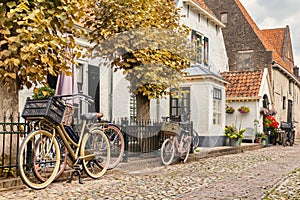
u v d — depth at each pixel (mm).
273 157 12680
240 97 19391
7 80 6168
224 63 22031
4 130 6051
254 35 24672
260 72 20500
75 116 10062
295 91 30000
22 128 6418
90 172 7102
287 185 6812
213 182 7105
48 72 6676
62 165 6527
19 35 5738
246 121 19453
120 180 7164
